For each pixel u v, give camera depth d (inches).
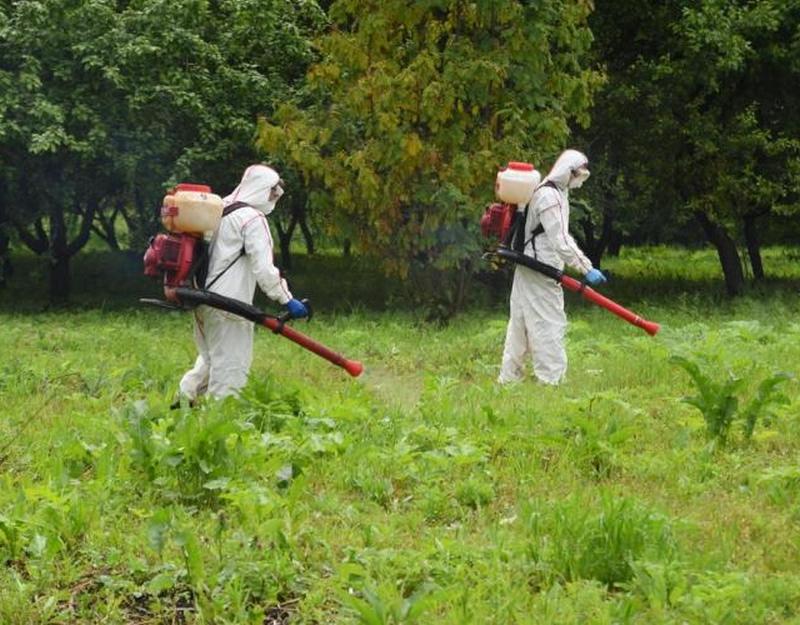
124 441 396.2
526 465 407.2
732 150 1087.0
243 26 970.1
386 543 331.0
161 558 313.9
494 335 746.8
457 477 399.9
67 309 1023.0
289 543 316.2
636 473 403.5
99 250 1696.6
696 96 1103.6
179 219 469.7
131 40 903.1
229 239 482.6
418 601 270.8
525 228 586.9
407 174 845.8
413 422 467.8
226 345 487.8
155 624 282.8
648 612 277.1
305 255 1702.8
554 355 586.9
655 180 1157.7
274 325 483.8
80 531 333.4
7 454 418.0
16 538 319.0
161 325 860.6
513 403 502.3
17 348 724.0
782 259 1697.8
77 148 880.9
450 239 847.7
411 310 927.7
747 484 395.9
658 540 305.9
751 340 713.0
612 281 1317.7
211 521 340.2
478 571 301.7
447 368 661.3
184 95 900.0
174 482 373.1
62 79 903.1
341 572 291.4
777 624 274.5
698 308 981.2
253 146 935.0
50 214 1067.9
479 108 864.9
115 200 1326.3
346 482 389.1
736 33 1014.4
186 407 402.3
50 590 297.3
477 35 857.5
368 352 719.7
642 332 796.0
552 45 922.7
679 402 496.7
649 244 1943.9
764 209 1227.2
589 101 884.0
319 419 443.5
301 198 1054.4
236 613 281.0
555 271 577.9
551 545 312.2
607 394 480.7
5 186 1025.5
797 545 324.8
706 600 278.1
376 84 837.2
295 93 964.0
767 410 465.4
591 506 350.3
